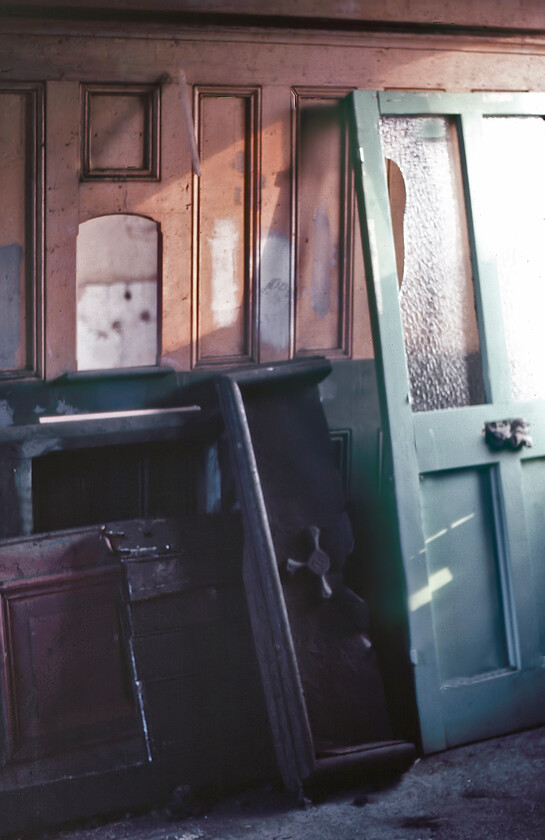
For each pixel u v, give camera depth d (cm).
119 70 359
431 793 337
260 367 382
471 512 373
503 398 379
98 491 381
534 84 425
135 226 373
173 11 359
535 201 396
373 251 355
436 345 377
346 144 401
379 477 429
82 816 318
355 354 419
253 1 370
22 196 354
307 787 334
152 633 336
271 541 340
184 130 373
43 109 351
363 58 396
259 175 388
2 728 315
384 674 377
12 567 328
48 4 341
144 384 381
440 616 366
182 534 349
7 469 358
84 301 370
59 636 330
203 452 390
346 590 364
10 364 361
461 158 380
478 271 380
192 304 386
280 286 399
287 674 329
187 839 311
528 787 337
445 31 403
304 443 375
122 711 331
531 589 379
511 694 373
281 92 386
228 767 338
